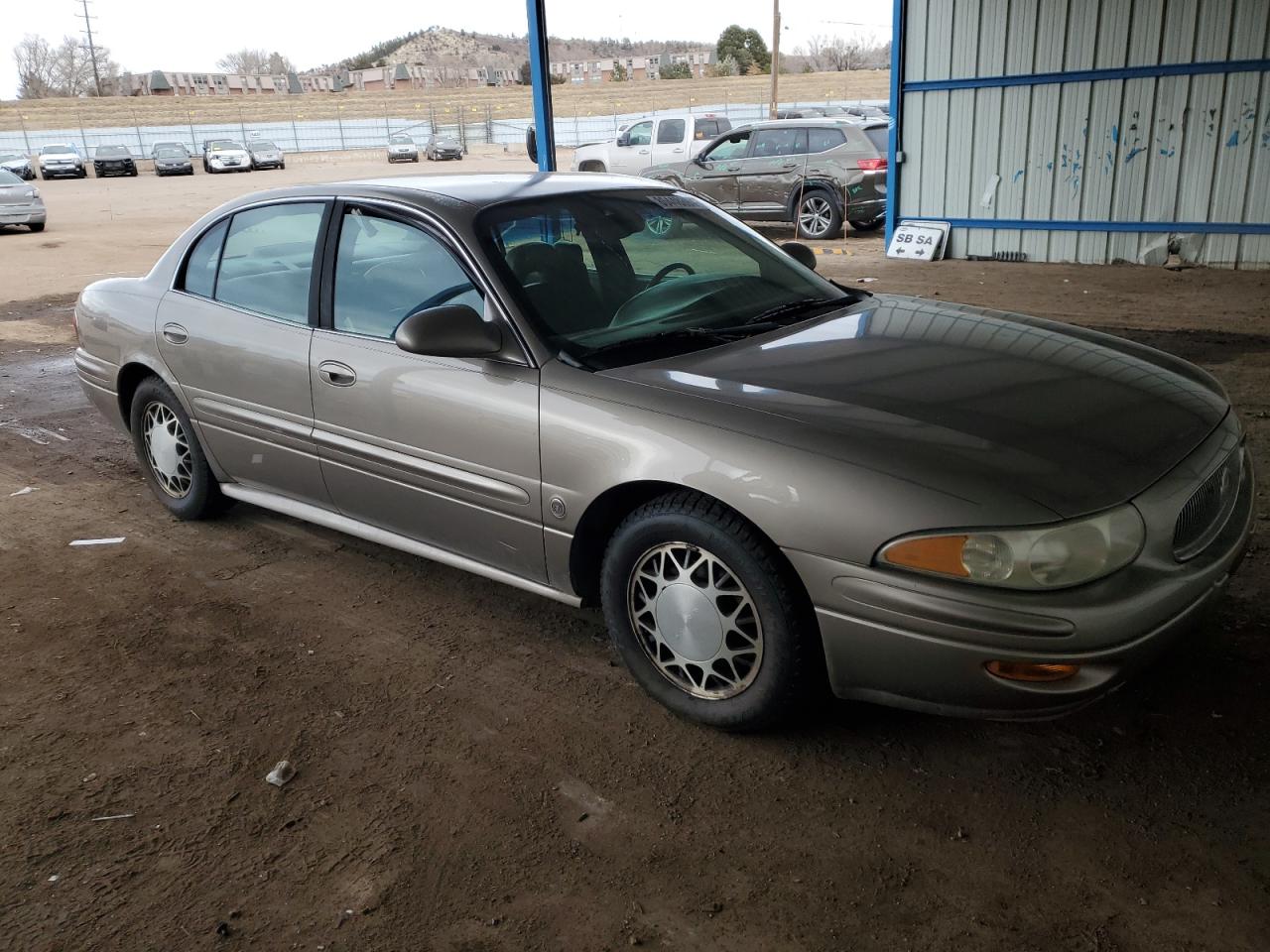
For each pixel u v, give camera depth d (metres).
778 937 2.15
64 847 2.53
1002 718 2.43
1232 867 2.28
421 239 3.38
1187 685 2.99
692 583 2.79
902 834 2.45
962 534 2.31
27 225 21.00
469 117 84.81
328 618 3.71
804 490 2.48
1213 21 10.85
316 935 2.21
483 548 3.35
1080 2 11.57
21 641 3.62
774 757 2.77
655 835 2.49
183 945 2.20
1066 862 2.32
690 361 3.01
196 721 3.07
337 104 95.50
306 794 2.70
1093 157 12.02
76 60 130.38
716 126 19.58
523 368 3.05
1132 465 2.49
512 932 2.20
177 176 43.09
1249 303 9.34
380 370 3.40
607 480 2.84
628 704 3.06
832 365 2.95
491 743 2.90
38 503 5.06
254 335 3.86
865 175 15.42
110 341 4.60
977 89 12.58
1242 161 11.12
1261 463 4.84
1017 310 9.39
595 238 3.48
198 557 4.29
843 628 2.50
